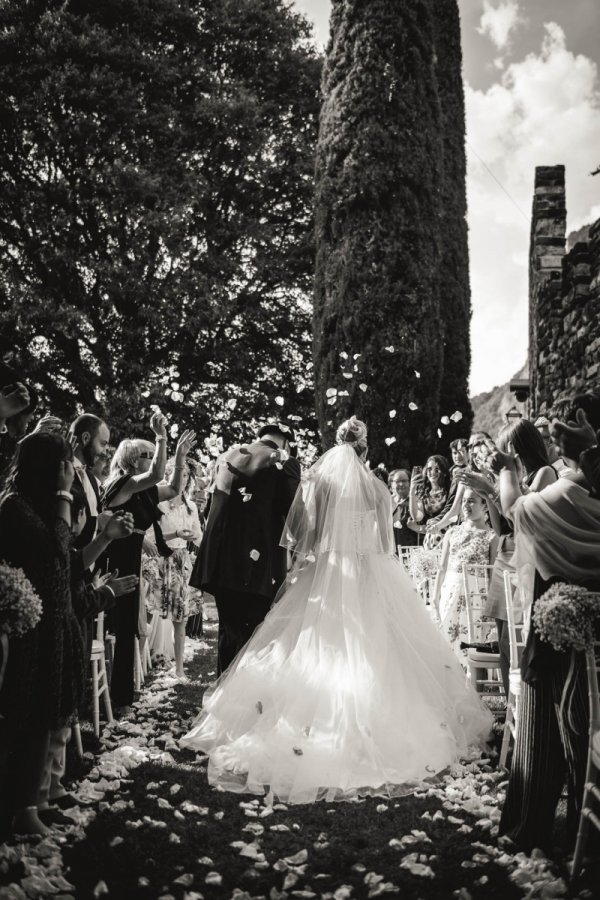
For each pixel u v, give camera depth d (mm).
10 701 3326
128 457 5918
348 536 5016
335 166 12383
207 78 17609
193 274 16844
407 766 4281
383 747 4336
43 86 15562
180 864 3309
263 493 5621
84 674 3652
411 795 4125
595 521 3363
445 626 6238
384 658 4680
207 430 16672
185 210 16250
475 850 3422
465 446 6633
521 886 3092
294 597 5094
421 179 12195
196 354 18078
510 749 4754
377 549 5156
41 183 17062
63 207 16500
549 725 3418
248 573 5508
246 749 4398
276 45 18578
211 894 3059
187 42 17828
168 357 18156
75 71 15672
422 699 4688
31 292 15758
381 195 12078
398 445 11664
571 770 3318
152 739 5047
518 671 4395
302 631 4848
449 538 6391
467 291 15891
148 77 16953
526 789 3422
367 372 11750
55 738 3752
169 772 4461
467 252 15969
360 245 12055
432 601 6605
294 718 4453
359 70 12273
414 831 3600
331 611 4824
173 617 7066
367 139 12094
